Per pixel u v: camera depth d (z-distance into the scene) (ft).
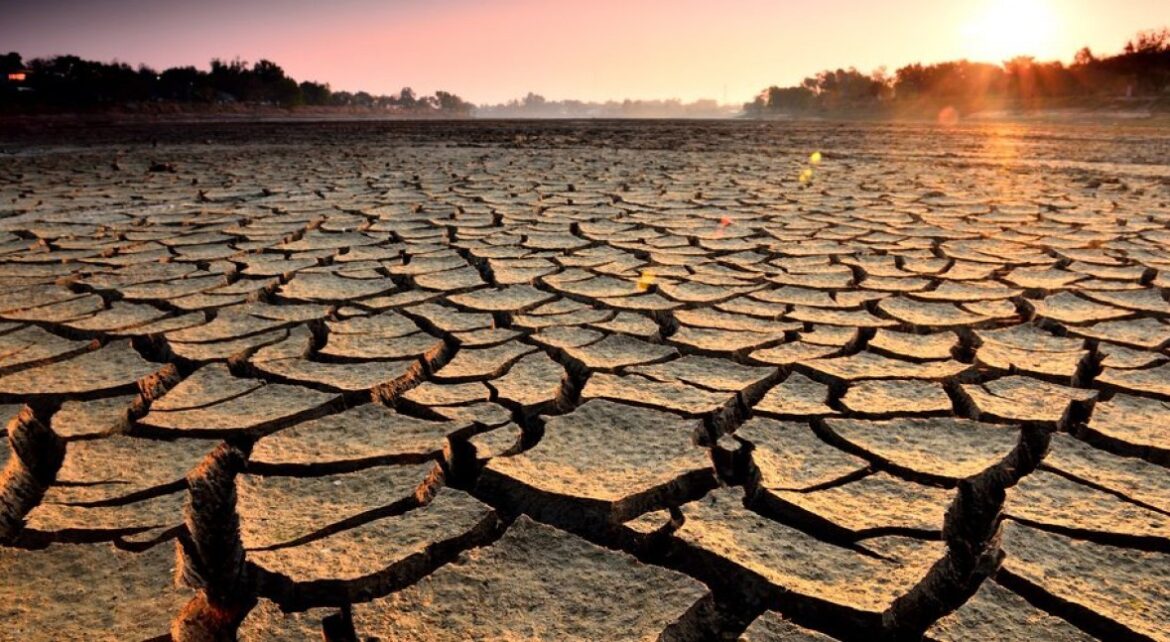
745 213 16.87
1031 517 4.43
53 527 4.35
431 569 4.16
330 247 12.91
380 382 6.60
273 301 9.41
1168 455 5.18
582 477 4.99
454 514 4.56
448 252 12.45
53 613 3.68
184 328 8.13
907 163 30.22
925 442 5.44
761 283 10.30
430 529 4.41
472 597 3.85
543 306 9.17
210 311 8.85
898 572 3.97
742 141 48.60
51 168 28.27
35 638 3.51
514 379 6.75
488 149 40.27
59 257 11.96
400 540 4.29
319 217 16.29
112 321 8.36
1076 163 29.68
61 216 16.35
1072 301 9.13
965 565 4.26
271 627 3.62
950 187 21.66
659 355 7.38
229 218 16.12
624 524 4.49
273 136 54.85
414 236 14.03
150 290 9.82
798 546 4.23
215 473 5.16
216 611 3.90
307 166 29.66
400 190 21.52
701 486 5.04
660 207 17.89
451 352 7.66
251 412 5.97
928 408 6.07
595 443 5.50
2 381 6.50
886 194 20.16
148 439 5.49
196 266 11.32
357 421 5.82
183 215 16.56
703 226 15.10
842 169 27.73
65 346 7.50
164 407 6.07
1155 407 5.98
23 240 13.52
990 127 73.61
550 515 4.70
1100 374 6.72
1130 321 8.32
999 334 7.98
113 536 4.30
